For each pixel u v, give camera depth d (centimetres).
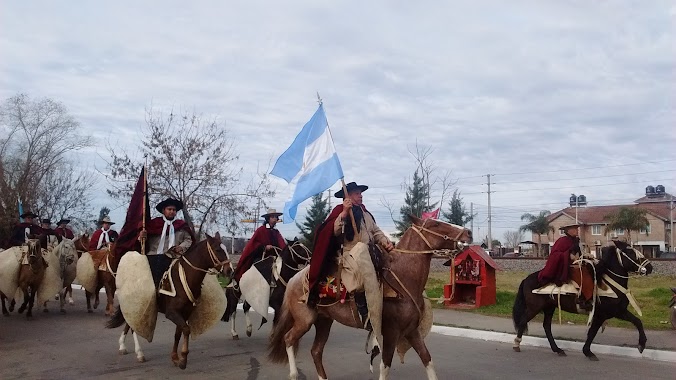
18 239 1620
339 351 1092
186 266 920
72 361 979
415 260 740
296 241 1092
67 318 1505
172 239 1041
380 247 763
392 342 727
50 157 4125
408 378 874
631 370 935
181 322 904
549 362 998
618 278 1034
